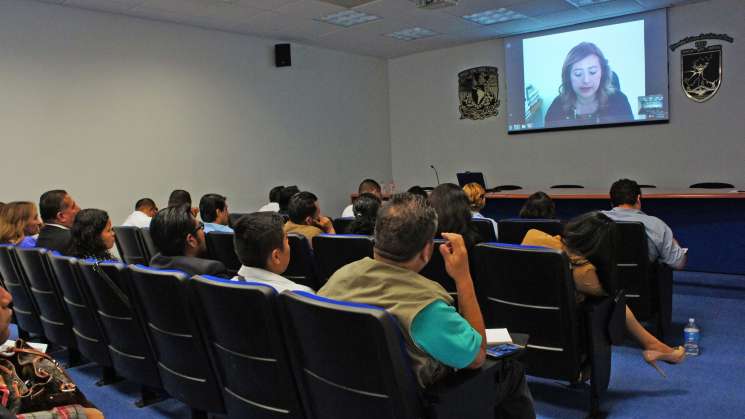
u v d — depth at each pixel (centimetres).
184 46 655
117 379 314
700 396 268
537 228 317
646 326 374
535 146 801
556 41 761
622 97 720
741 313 395
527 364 239
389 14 651
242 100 717
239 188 715
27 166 532
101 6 565
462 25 725
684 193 502
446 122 886
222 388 193
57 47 550
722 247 502
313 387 155
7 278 337
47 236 352
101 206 584
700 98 668
